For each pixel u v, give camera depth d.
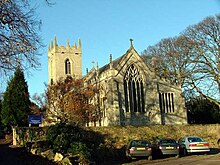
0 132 59.09
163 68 61.66
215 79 51.56
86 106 49.66
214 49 51.62
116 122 53.78
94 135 38.09
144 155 29.44
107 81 55.22
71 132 28.47
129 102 55.66
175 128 44.97
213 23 51.59
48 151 26.25
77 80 53.56
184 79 57.06
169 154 31.03
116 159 32.03
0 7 15.91
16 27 16.42
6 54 16.47
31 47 16.84
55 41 89.19
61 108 48.09
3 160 26.77
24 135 36.34
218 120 63.75
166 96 59.19
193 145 32.38
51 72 92.00
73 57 90.12
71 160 23.97
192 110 66.06
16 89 57.12
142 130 42.16
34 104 56.44
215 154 32.78
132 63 57.16
